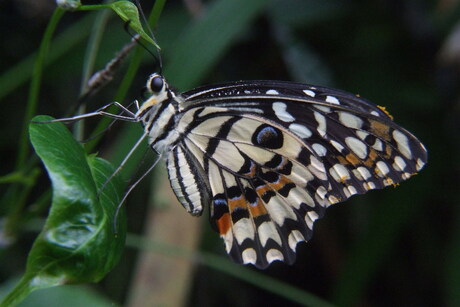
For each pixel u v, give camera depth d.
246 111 0.37
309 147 0.38
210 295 0.44
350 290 0.43
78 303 0.34
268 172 0.38
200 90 0.37
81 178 0.34
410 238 0.45
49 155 0.34
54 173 0.33
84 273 0.33
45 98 0.44
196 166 0.38
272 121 0.38
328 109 0.37
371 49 0.44
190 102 0.37
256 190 0.38
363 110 0.37
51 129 0.34
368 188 0.38
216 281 0.44
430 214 0.44
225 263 0.40
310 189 0.38
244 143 0.38
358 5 0.44
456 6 0.44
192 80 0.40
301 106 0.37
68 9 0.34
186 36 0.40
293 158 0.38
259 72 0.44
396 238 0.44
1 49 0.43
